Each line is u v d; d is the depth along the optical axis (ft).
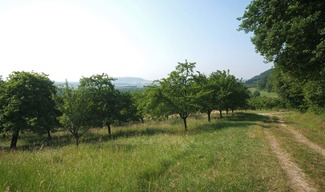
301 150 34.63
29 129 70.69
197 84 79.82
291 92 123.44
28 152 38.52
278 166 25.79
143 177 22.08
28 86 74.08
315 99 76.64
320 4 34.06
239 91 120.57
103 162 26.89
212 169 24.47
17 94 69.67
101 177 20.51
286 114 148.87
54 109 79.61
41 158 31.45
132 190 18.08
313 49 34.88
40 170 21.88
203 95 76.43
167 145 39.14
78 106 53.42
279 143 40.63
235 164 26.30
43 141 75.46
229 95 114.42
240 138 44.83
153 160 27.50
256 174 22.89
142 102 80.12
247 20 42.55
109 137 70.33
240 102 122.62
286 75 52.26
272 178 21.85
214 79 114.83
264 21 40.57
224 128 65.10
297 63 40.65
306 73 43.91
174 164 26.99
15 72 76.64
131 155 31.81
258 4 40.75
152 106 73.67
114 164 25.84
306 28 32.89
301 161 28.27
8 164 22.20
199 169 24.58
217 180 20.85
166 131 72.49
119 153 34.14
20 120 67.62
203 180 20.77
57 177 19.95
